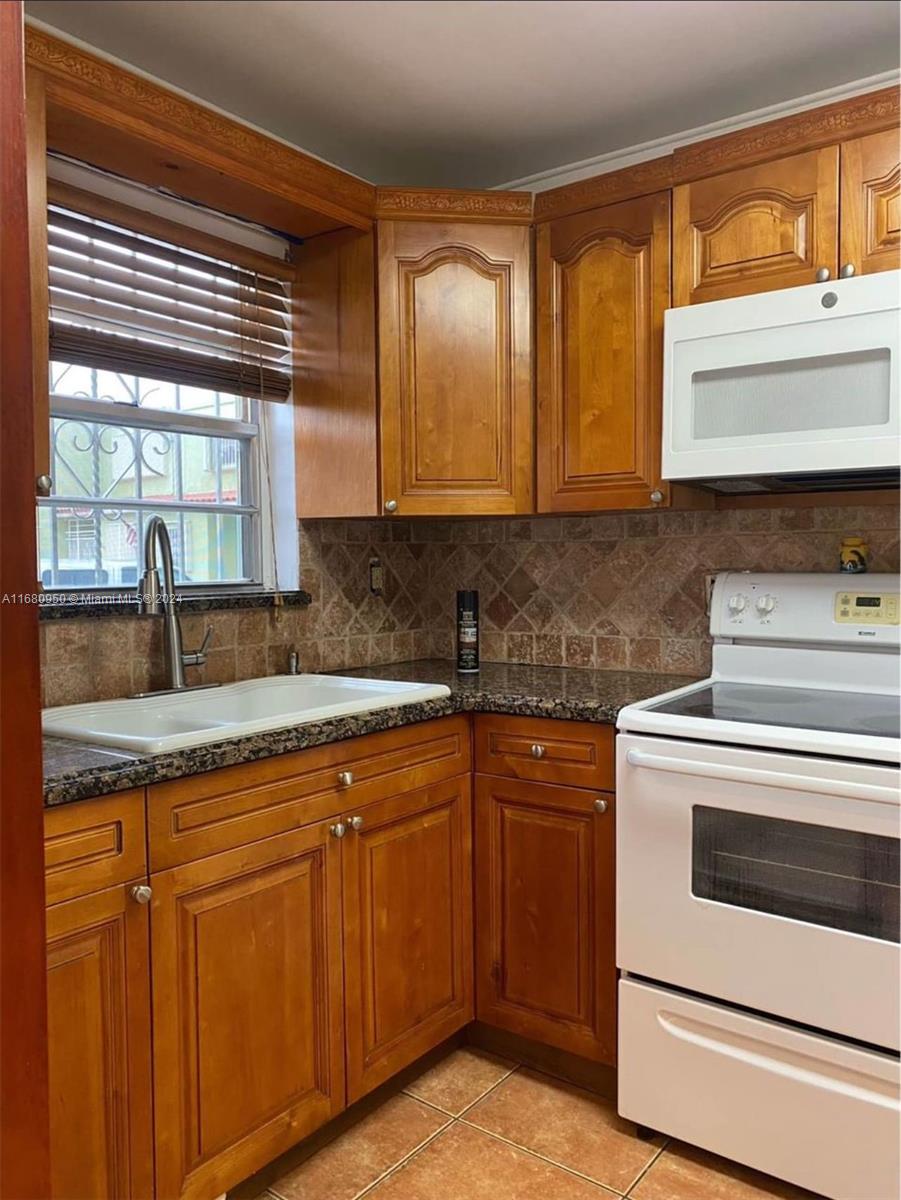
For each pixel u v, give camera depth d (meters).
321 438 2.35
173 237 2.09
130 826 1.38
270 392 2.38
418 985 1.98
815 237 1.85
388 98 2.08
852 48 1.90
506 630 2.70
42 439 1.56
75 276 1.95
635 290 2.10
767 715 1.76
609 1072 1.98
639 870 1.78
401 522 2.76
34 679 0.51
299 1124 1.69
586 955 1.95
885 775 1.48
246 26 1.78
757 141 1.91
